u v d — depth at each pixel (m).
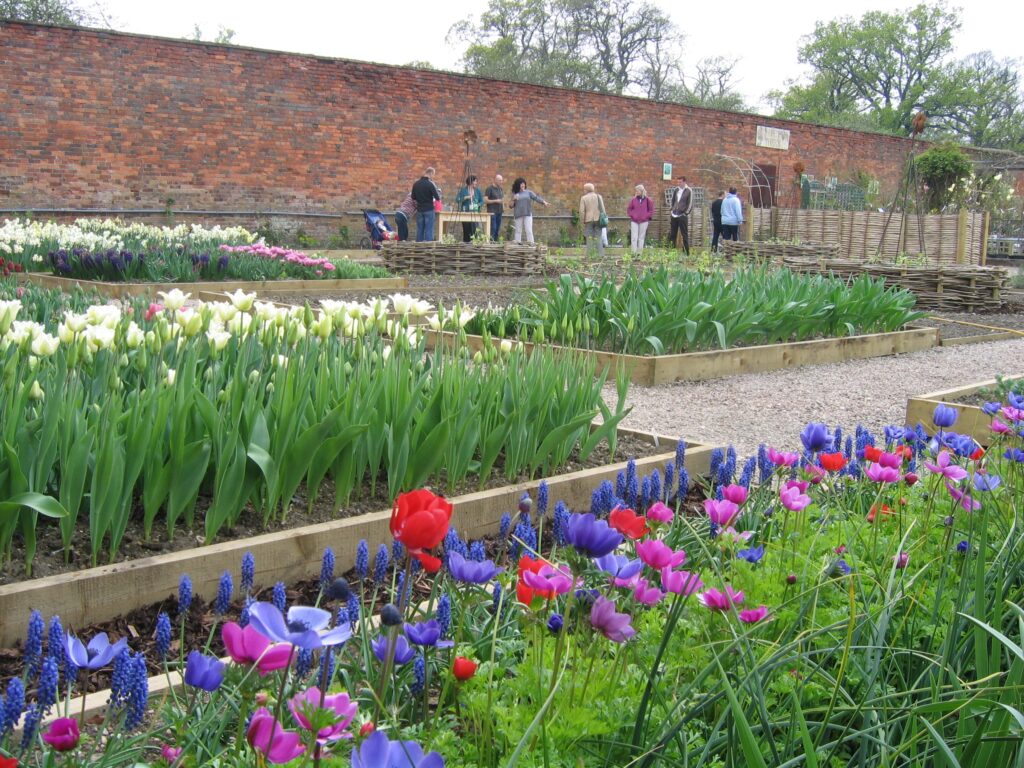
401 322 5.01
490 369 4.84
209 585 3.42
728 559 2.96
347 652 2.51
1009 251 29.88
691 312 8.89
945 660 2.23
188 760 1.99
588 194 21.95
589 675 2.01
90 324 4.21
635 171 29.14
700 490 4.95
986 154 36.56
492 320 9.08
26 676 2.01
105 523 3.32
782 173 32.81
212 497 4.08
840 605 2.76
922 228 21.36
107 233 15.74
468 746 2.00
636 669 2.25
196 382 4.25
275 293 13.33
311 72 22.70
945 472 3.12
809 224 24.77
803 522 3.43
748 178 31.84
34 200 19.52
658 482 3.97
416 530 1.75
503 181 26.44
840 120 62.69
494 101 25.89
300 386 3.97
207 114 21.38
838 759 2.01
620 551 3.12
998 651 2.23
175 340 4.77
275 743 1.42
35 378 3.78
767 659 2.12
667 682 2.29
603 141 28.31
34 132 19.38
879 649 2.21
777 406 7.66
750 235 25.38
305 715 1.42
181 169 21.19
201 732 2.04
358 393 4.21
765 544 3.41
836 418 7.33
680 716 2.08
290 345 4.87
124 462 3.40
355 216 23.81
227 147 21.73
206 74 21.25
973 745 1.86
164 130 20.86
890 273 15.82
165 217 21.08
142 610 3.25
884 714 2.09
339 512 4.07
